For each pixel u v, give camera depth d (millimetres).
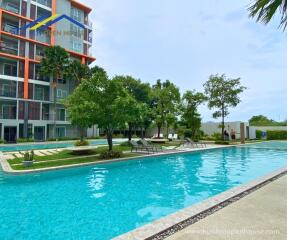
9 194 7715
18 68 35156
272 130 40406
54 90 37031
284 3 3848
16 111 34156
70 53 41406
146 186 8914
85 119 13977
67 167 11406
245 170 12375
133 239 3629
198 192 8109
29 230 5062
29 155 12195
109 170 12062
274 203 5391
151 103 29547
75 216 5871
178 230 4008
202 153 20500
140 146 18531
